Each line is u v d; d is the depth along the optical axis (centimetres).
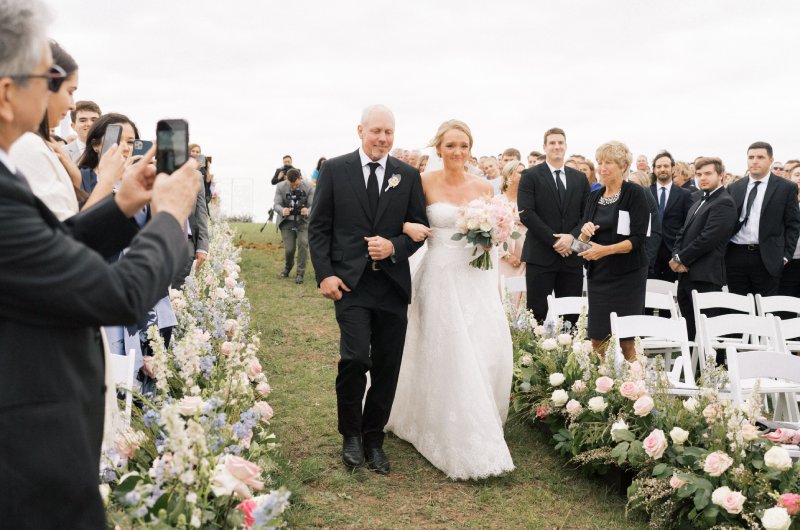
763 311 673
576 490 442
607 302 613
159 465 238
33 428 140
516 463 484
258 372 395
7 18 140
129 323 146
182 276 651
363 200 458
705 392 410
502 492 437
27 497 139
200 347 407
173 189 164
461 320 473
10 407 138
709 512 344
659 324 538
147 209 350
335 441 510
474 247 484
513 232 477
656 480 374
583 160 1045
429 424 473
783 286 870
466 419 451
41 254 134
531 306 704
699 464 369
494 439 450
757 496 341
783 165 1193
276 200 1298
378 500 417
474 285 490
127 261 148
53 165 265
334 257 457
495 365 493
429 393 473
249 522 231
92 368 155
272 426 541
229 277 644
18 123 147
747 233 795
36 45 144
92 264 140
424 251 530
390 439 531
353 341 447
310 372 708
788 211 792
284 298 1106
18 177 146
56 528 144
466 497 427
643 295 616
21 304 137
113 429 265
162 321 462
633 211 604
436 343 474
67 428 144
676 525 376
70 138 557
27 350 140
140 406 385
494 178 1115
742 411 377
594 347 621
